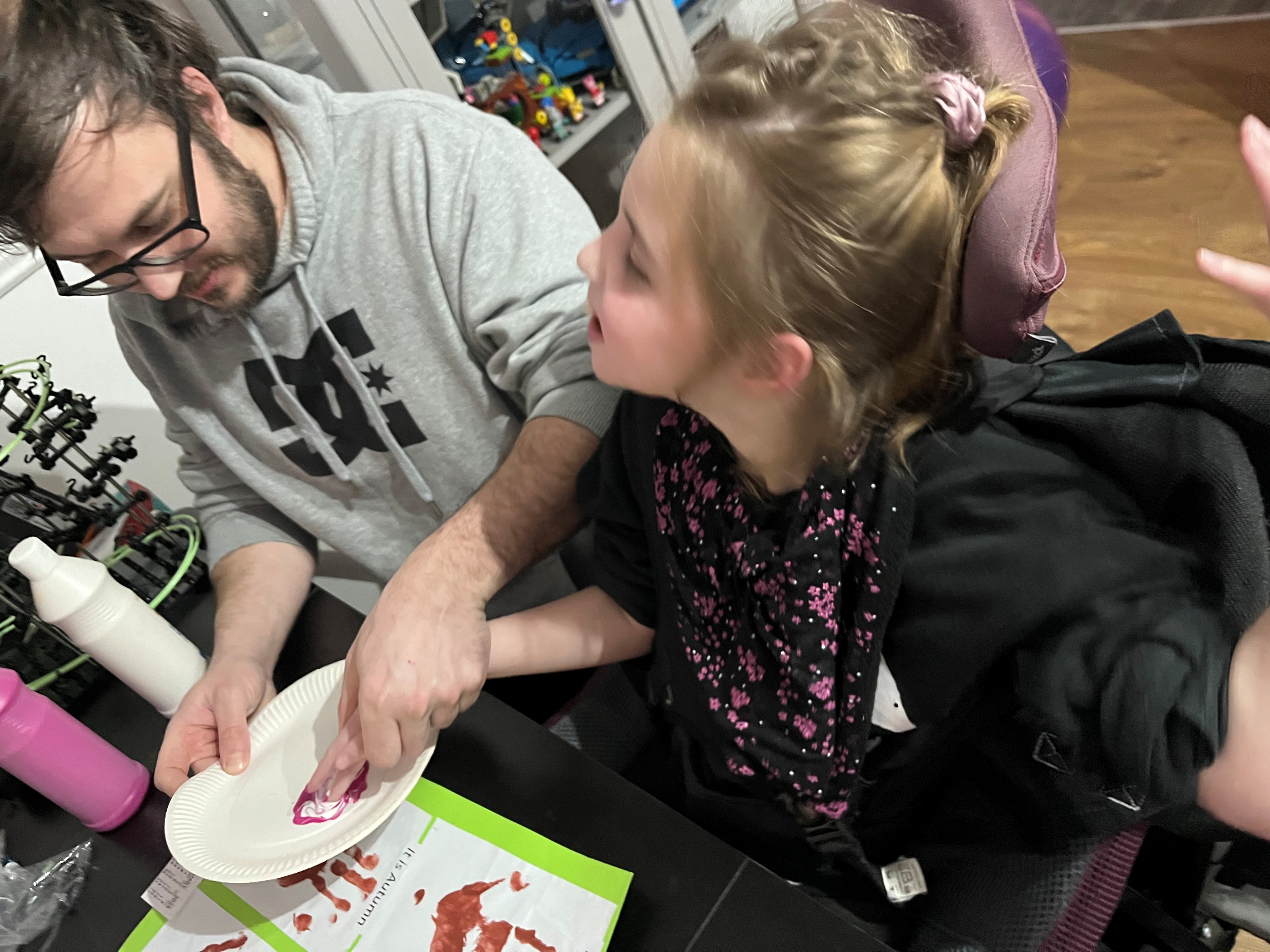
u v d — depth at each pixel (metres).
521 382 0.88
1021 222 0.39
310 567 0.96
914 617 0.52
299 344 0.90
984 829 0.63
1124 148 1.51
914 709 0.56
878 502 0.50
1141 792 0.48
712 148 0.42
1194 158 1.40
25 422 0.78
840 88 0.40
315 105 0.83
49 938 0.61
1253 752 0.41
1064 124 0.48
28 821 0.68
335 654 0.79
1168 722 0.41
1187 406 0.46
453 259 0.84
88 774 0.63
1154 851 0.64
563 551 1.08
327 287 0.87
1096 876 0.57
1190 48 1.63
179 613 0.89
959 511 0.49
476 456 0.97
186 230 0.70
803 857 0.73
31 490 0.81
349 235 0.85
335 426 0.95
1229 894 0.61
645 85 1.47
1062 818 0.56
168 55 0.73
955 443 0.50
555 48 1.45
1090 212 1.50
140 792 0.67
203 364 0.91
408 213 0.84
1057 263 0.42
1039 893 0.58
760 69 0.43
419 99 0.86
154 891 0.61
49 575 0.64
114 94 0.63
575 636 0.77
